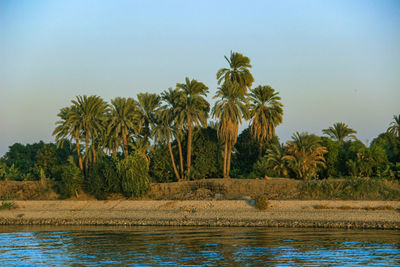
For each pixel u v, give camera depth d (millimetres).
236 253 41188
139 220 64938
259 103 88375
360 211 60344
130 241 48906
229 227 58812
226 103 82188
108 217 68750
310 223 58125
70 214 71375
